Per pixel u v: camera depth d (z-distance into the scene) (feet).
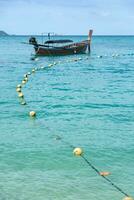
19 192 30.14
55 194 29.81
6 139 44.86
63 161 37.40
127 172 34.60
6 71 123.65
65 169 35.24
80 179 32.86
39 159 37.91
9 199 28.86
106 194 29.94
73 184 31.76
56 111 61.21
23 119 55.36
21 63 155.33
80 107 64.49
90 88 87.04
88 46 198.90
